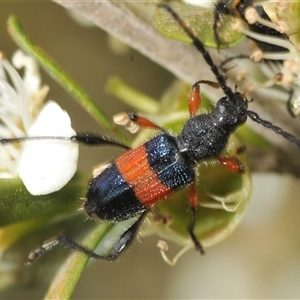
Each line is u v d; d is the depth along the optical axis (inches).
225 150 3.3
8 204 3.1
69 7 3.3
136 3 3.3
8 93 3.3
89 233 3.2
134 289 4.0
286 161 3.3
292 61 3.2
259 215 4.0
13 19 3.2
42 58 3.2
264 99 3.3
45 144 3.1
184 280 4.0
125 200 3.2
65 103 3.9
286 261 4.0
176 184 3.2
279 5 3.1
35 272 3.3
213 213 3.3
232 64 3.3
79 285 4.0
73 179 3.2
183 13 3.1
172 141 3.3
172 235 3.3
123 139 3.3
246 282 3.9
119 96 3.6
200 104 3.3
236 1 3.2
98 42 3.9
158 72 4.0
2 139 3.2
